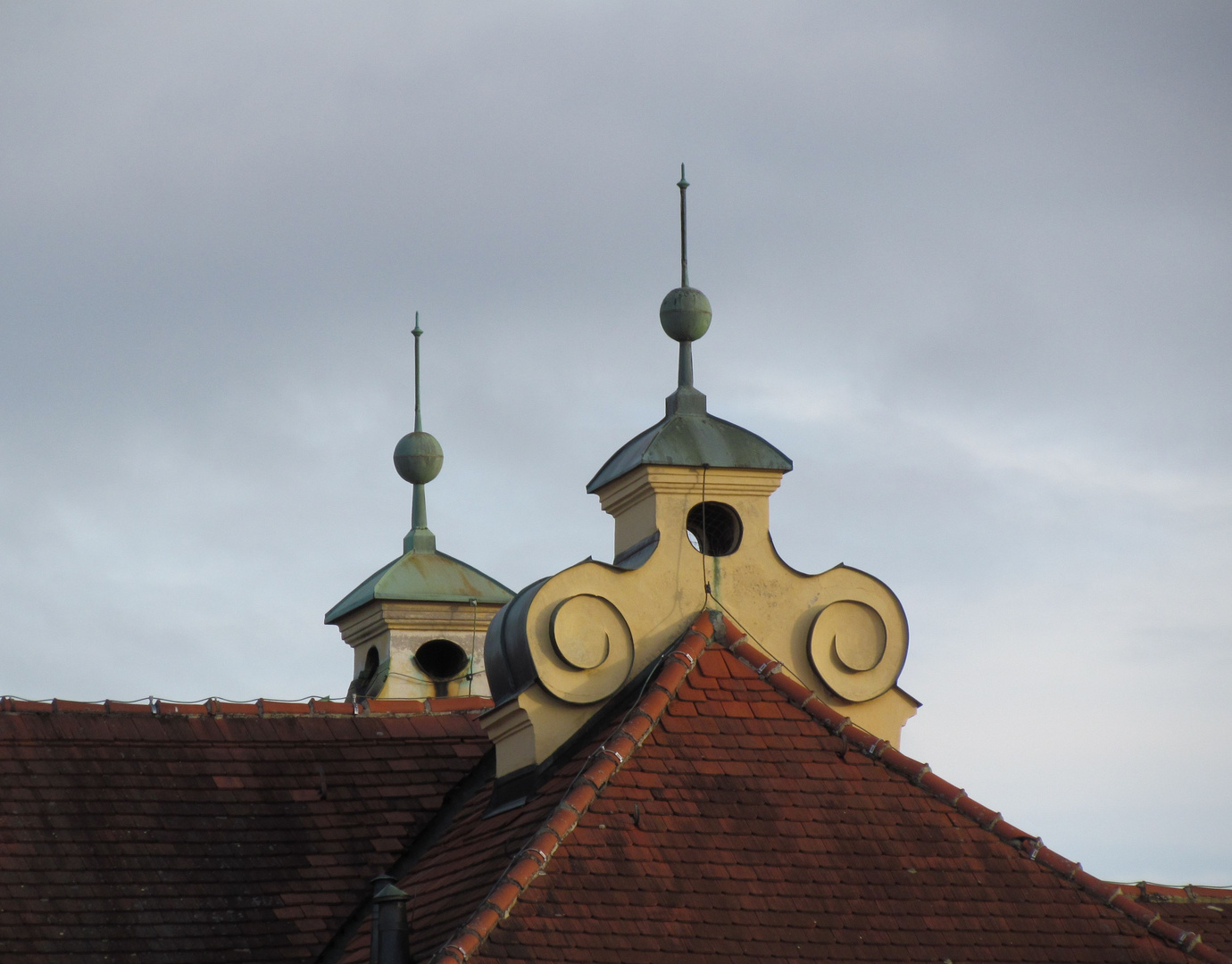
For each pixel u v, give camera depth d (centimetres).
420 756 8569
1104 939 6831
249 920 7644
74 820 7806
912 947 6625
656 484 7775
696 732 7150
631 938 6384
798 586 7794
